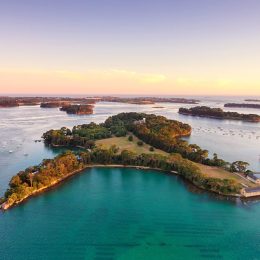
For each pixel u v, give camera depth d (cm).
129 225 14000
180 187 18838
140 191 18162
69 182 19638
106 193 17788
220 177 19738
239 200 16762
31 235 13025
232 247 12331
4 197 16262
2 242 12494
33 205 15950
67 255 11681
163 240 12788
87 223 14125
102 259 11469
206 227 13838
